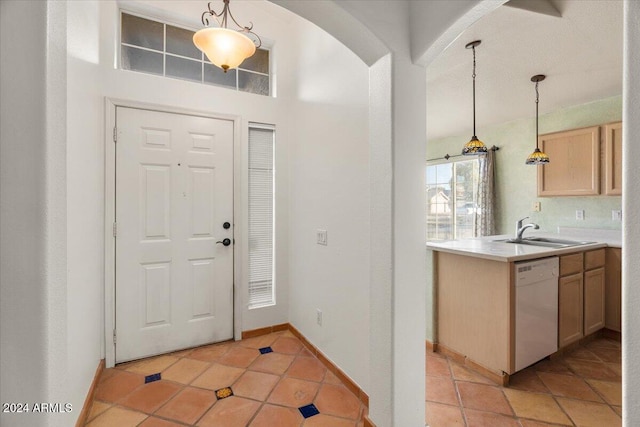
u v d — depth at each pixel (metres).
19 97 0.80
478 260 2.14
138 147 2.31
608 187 2.96
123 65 2.35
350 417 1.69
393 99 1.43
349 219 1.97
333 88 2.15
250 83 2.84
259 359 2.34
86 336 1.73
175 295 2.45
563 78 2.76
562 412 1.73
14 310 0.79
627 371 0.63
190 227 2.50
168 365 2.24
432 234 5.25
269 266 2.86
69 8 1.39
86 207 1.75
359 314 1.87
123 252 2.26
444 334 2.39
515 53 2.31
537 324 2.11
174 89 2.42
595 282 2.59
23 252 0.80
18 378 0.80
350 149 1.96
